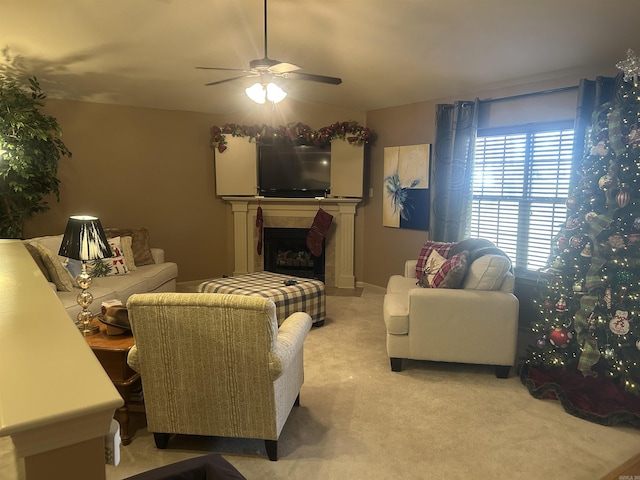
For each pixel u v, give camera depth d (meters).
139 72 4.78
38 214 5.27
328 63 4.56
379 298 5.72
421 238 5.50
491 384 3.31
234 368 2.22
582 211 3.13
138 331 2.21
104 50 4.23
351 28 3.77
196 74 4.89
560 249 3.26
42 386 0.83
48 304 1.36
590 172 3.11
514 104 4.42
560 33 3.35
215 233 6.49
